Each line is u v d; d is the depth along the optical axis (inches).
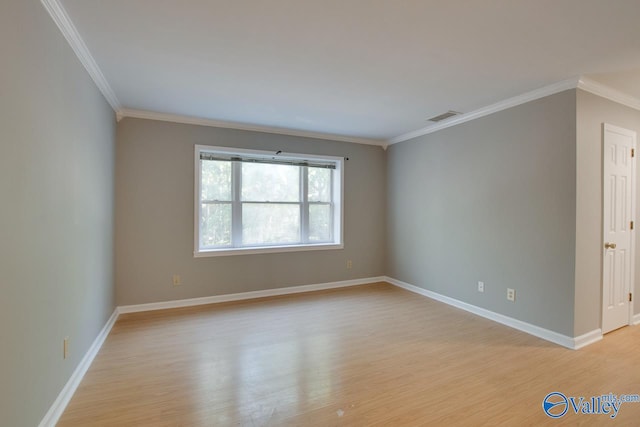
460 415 72.7
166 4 67.3
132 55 90.1
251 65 96.5
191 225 152.9
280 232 178.5
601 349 105.9
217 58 92.2
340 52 88.6
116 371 91.6
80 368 87.4
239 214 167.3
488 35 79.3
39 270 63.5
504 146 129.0
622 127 119.1
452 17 71.7
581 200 107.0
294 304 156.1
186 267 152.3
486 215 136.9
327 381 86.8
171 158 148.6
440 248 161.6
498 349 106.5
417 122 158.2
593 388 83.6
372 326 127.3
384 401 77.8
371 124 162.2
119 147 138.9
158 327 125.2
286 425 69.1
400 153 189.6
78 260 86.8
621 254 120.6
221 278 159.6
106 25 75.2
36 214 62.2
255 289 167.6
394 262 195.3
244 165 169.5
